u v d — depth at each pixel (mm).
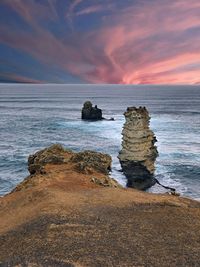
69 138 96062
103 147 82875
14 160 70500
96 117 138250
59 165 33438
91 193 24031
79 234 16703
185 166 65812
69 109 195500
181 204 22344
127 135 57688
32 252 14977
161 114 166125
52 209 20000
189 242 16484
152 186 56750
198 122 133125
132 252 15070
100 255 14688
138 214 19844
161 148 81375
